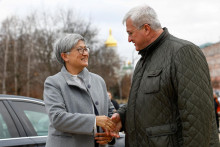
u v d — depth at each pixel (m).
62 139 2.38
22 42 27.20
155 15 2.36
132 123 2.36
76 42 2.52
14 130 2.87
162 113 2.19
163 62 2.23
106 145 2.61
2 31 28.48
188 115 2.06
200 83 2.11
